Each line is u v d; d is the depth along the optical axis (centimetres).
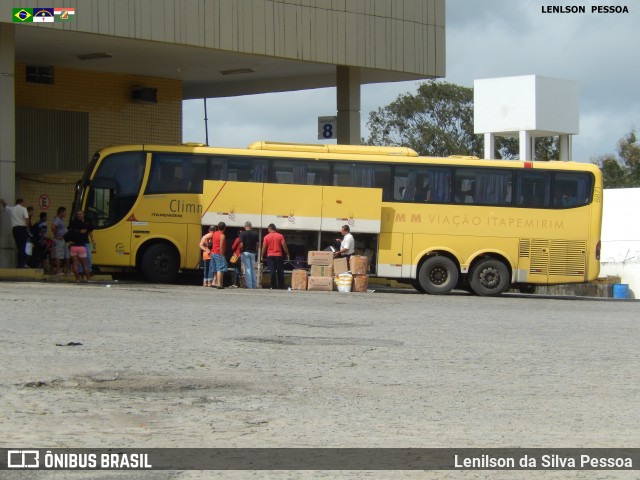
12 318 1781
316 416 985
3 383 1082
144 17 3070
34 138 3694
